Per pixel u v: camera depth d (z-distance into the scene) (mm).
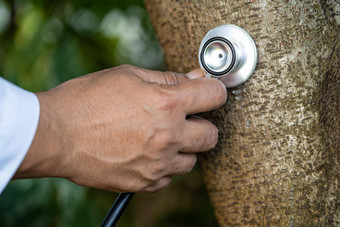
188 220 2230
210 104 624
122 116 583
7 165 536
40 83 1424
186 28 708
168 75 676
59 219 1357
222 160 717
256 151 671
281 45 625
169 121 592
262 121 655
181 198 2311
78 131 575
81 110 581
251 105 656
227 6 647
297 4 620
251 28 633
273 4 622
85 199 1383
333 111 661
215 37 620
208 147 657
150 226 2273
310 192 654
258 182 681
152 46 2064
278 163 659
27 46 1497
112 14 1780
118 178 619
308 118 637
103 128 581
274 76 633
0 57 1602
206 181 768
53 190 1363
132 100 588
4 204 1326
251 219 706
